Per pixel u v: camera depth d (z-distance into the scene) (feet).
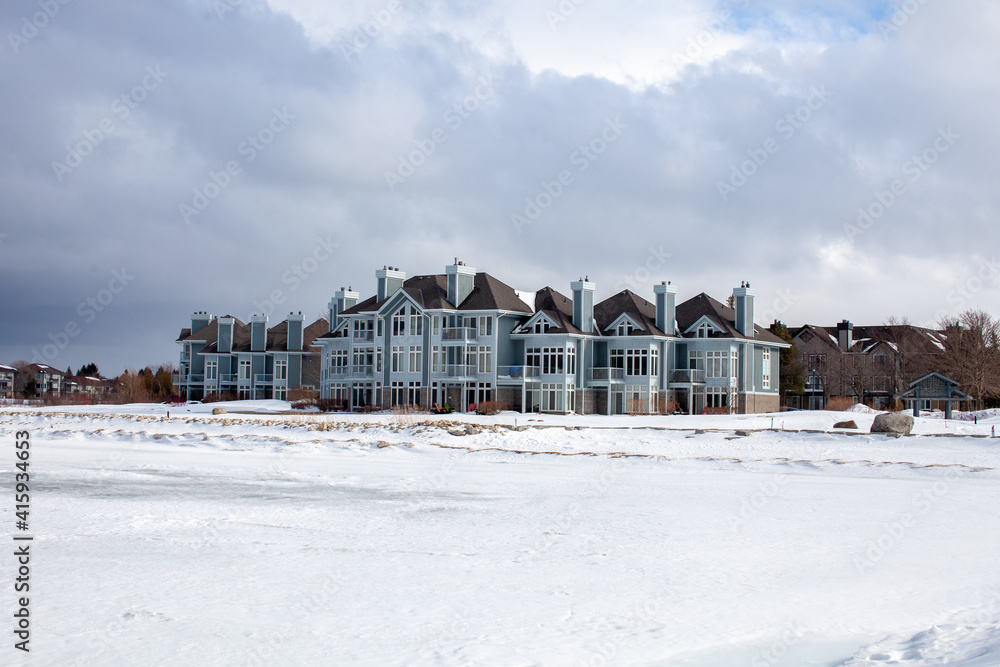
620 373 231.50
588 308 233.35
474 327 230.48
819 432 134.62
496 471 111.04
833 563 56.95
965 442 124.67
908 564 56.54
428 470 112.47
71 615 45.09
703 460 117.70
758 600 47.57
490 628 42.52
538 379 225.97
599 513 77.71
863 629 41.81
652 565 56.54
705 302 246.06
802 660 37.22
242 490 93.66
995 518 74.54
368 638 41.01
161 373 404.36
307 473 109.29
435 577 53.31
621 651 38.83
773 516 75.77
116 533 68.08
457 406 228.63
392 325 237.86
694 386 233.35
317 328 328.49
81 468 115.24
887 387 310.86
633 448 132.77
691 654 38.32
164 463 121.08
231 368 322.14
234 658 38.24
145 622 43.75
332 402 241.55
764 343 244.83
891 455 118.83
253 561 57.88
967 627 41.09
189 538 66.13
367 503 84.12
